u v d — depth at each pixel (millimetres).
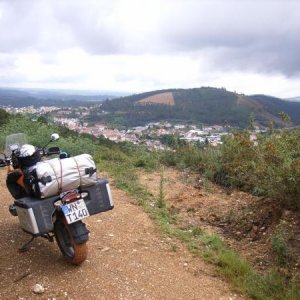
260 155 6805
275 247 5008
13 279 4156
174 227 6168
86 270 4426
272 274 4555
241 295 4305
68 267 4453
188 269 4770
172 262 4910
